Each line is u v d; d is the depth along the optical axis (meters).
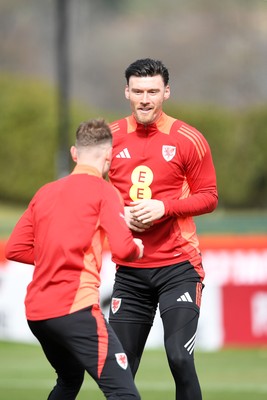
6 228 59.34
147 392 29.91
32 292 17.84
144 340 20.75
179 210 19.86
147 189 20.28
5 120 102.50
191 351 19.61
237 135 101.62
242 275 39.12
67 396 19.23
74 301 17.47
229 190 101.12
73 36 162.62
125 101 162.38
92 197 17.89
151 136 20.34
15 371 34.94
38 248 17.91
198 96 156.75
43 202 18.08
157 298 20.69
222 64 160.25
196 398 19.47
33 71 165.88
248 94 155.25
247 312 39.19
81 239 17.66
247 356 37.91
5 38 167.50
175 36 170.12
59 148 91.94
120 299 20.62
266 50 160.25
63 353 18.47
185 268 20.28
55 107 103.19
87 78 164.00
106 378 17.42
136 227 19.84
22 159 102.44
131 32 173.00
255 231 50.41
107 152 18.42
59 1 92.62
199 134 20.42
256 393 29.64
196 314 19.94
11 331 40.44
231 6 167.88
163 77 20.14
